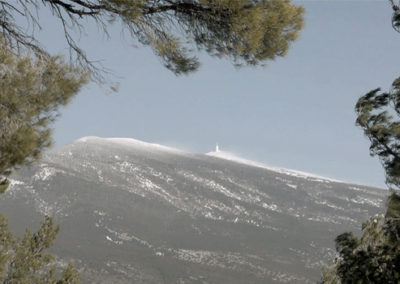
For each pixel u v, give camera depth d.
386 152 22.33
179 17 15.44
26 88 13.21
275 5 15.46
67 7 14.80
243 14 14.88
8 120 12.96
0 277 27.50
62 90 13.77
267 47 15.79
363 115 22.69
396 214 22.14
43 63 14.21
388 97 22.73
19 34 14.49
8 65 13.29
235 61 16.19
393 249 21.83
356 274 21.89
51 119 13.71
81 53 15.19
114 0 14.23
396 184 22.38
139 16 14.60
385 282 21.55
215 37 15.65
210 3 14.69
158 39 15.64
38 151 13.34
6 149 12.69
